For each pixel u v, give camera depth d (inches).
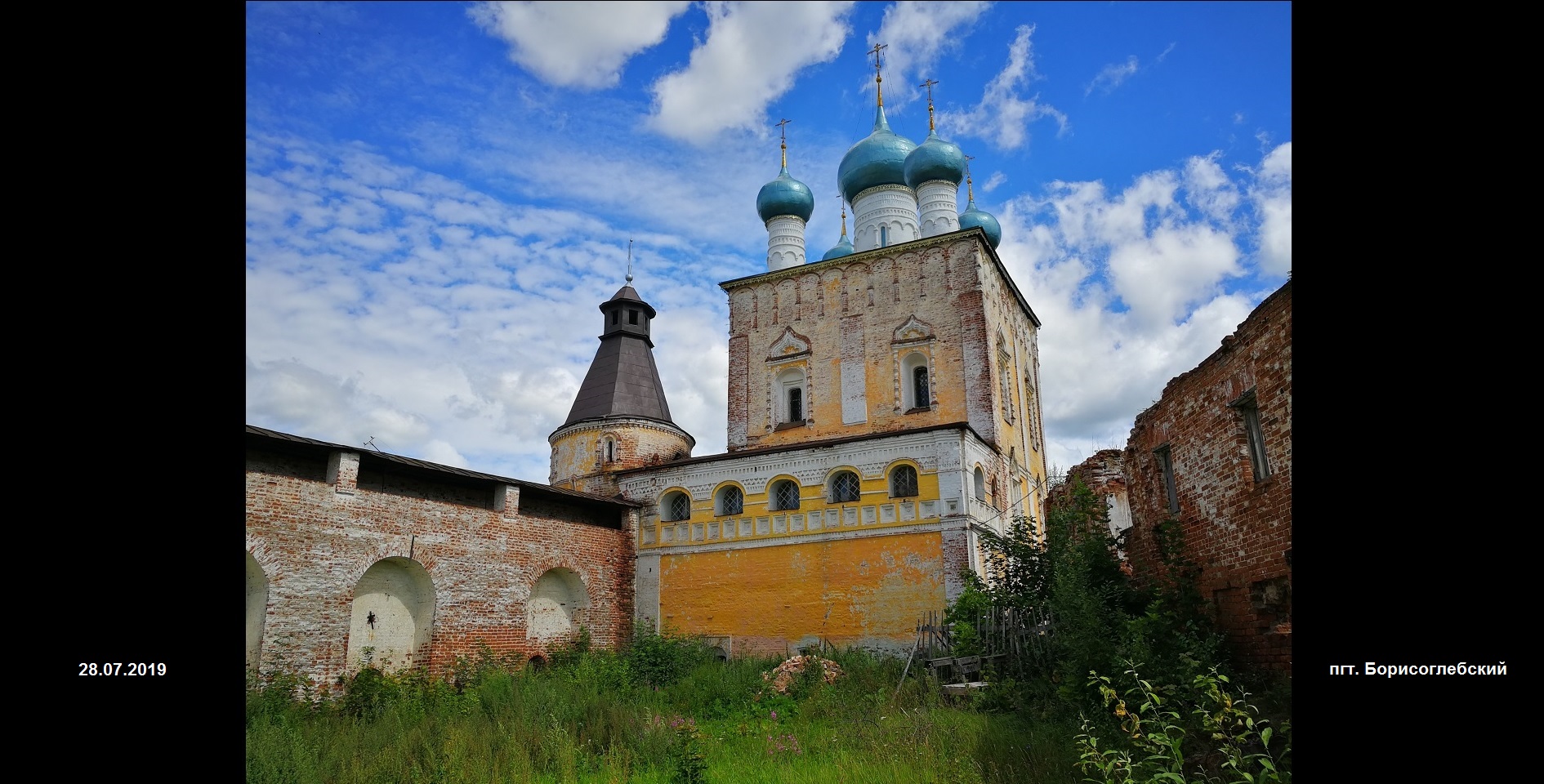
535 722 583.8
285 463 760.3
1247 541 509.7
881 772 451.8
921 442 1002.1
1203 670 484.4
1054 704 568.1
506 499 923.4
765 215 1622.8
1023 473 1370.6
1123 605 637.3
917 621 951.0
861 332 1337.4
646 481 1153.4
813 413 1336.1
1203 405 572.1
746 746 554.6
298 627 699.4
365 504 770.8
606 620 1056.2
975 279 1279.5
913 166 1499.8
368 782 458.6
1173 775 330.0
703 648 971.3
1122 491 1186.6
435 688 729.6
